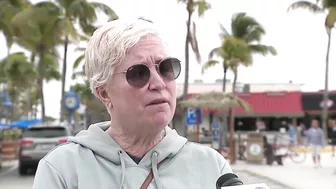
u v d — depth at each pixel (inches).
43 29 866.1
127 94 56.4
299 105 1369.3
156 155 59.2
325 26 818.8
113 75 57.4
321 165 604.7
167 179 58.7
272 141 713.6
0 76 1595.7
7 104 1704.0
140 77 56.2
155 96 56.4
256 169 546.0
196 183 60.0
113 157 58.6
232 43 879.7
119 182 57.2
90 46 60.1
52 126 516.4
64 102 968.9
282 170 537.0
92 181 56.7
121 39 56.3
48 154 60.9
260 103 1378.0
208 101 602.2
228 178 56.5
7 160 764.0
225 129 895.7
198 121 631.2
